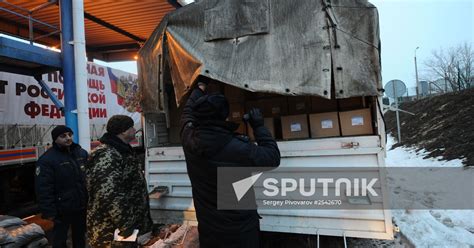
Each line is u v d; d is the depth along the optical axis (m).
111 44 8.25
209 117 1.91
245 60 2.74
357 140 2.65
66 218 3.25
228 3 2.87
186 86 2.89
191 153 1.98
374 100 2.77
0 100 4.88
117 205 2.18
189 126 2.11
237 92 3.46
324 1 2.60
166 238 3.33
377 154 2.59
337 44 2.55
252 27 2.76
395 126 16.73
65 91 4.59
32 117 5.38
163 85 3.14
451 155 7.94
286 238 3.59
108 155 2.25
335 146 2.70
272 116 3.35
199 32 2.95
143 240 3.24
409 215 4.41
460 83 23.75
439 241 3.45
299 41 2.64
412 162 8.77
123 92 7.92
